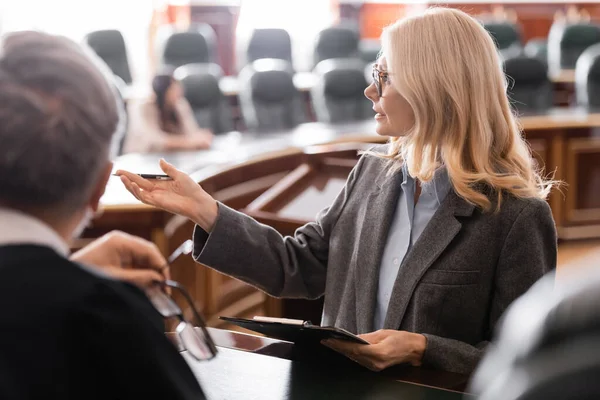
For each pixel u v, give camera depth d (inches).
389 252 64.9
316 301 108.8
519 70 253.6
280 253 67.5
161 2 383.6
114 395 30.1
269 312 115.9
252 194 161.5
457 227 61.1
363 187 68.5
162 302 43.2
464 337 62.2
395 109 62.7
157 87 210.7
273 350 56.4
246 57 324.5
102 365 29.8
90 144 31.9
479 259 60.8
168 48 300.2
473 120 60.6
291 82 251.1
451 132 60.9
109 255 45.3
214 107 243.1
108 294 30.7
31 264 30.4
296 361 54.1
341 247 67.7
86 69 32.5
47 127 30.9
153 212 134.6
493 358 19.4
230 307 162.1
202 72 243.6
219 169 151.8
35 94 31.2
